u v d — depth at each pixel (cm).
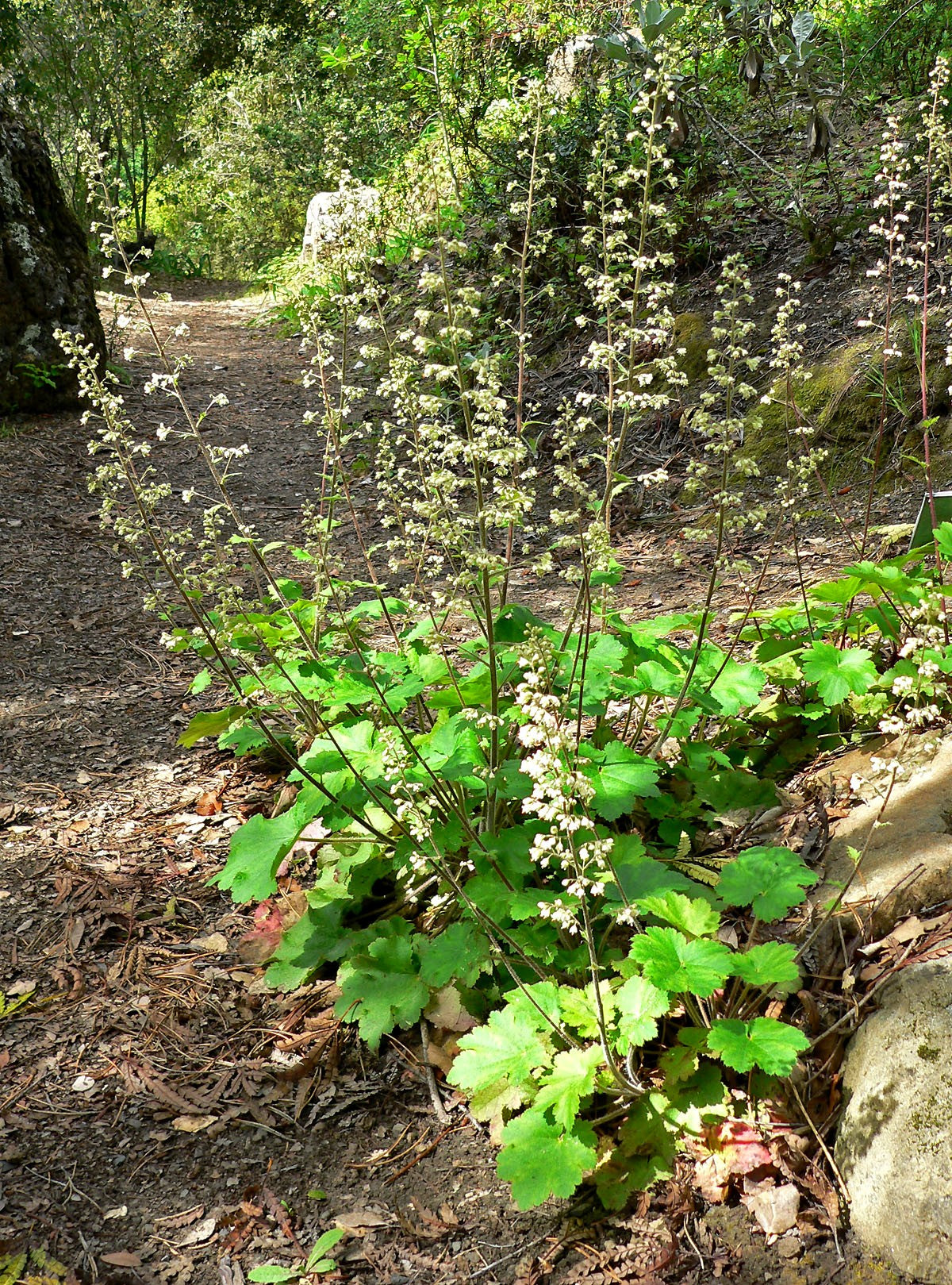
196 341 1173
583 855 214
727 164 839
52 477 733
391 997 271
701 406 278
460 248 261
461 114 932
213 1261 227
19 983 303
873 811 300
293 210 1895
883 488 555
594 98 885
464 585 268
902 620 346
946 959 235
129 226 2202
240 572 601
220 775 405
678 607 489
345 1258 227
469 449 246
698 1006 250
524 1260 223
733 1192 227
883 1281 204
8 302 822
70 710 453
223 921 329
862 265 684
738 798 314
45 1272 223
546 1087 225
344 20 1575
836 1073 237
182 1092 269
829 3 944
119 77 1892
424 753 300
